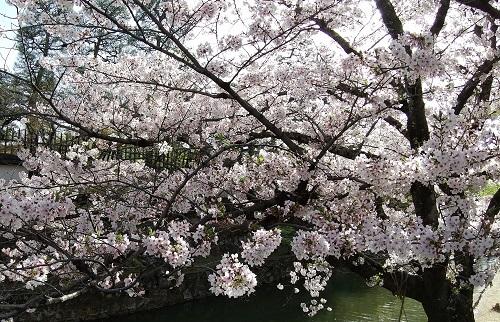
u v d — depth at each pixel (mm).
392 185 4336
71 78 6133
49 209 3711
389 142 6469
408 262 4816
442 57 5141
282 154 5277
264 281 15164
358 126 5543
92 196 5238
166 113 5996
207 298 14094
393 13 4895
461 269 5102
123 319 12570
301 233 3920
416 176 4195
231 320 12953
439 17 5246
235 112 5898
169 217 4738
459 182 4289
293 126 5953
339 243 4012
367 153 4957
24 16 4363
